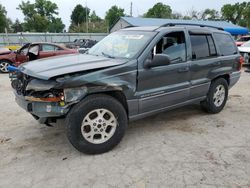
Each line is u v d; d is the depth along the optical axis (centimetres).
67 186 297
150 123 486
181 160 353
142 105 394
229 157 362
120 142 404
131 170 328
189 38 456
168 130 455
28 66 374
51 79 320
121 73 359
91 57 414
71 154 367
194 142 409
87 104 338
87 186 297
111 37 479
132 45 411
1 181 305
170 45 427
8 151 375
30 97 331
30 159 354
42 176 316
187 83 452
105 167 335
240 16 6247
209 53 493
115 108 361
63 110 324
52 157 359
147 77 388
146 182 304
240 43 1650
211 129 461
